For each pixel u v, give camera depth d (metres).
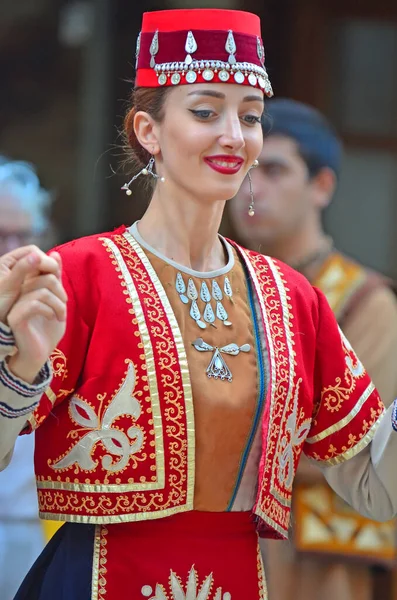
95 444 4.19
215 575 4.30
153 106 4.41
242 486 4.37
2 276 3.79
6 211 7.09
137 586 4.22
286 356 4.46
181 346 4.27
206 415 4.26
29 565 6.79
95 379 4.21
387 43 13.12
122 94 13.79
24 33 13.95
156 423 4.21
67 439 4.22
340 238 13.05
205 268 4.52
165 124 4.38
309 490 6.79
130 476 4.19
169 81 4.33
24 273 3.77
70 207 13.93
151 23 4.41
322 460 4.71
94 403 4.20
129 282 4.31
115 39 13.76
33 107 14.13
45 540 6.86
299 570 6.82
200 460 4.26
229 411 4.29
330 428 4.67
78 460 4.21
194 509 4.29
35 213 7.20
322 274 7.08
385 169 13.12
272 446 4.38
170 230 4.46
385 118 13.13
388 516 4.74
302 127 7.14
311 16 13.04
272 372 4.38
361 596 6.89
